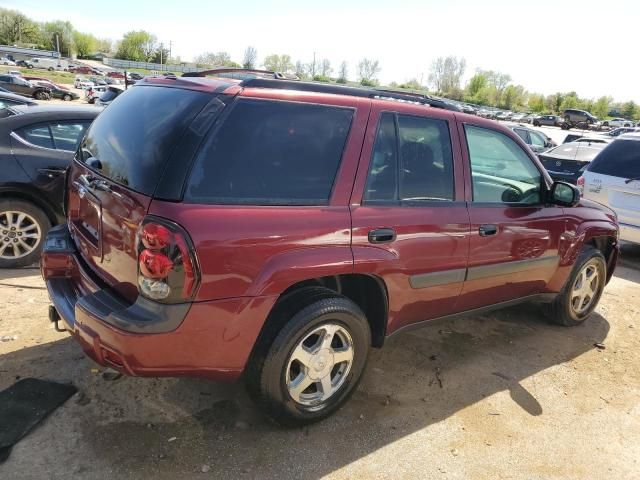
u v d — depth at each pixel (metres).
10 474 2.51
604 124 61.56
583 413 3.53
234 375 2.71
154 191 2.43
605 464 3.04
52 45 116.88
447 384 3.71
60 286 3.09
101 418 2.97
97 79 50.91
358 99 3.08
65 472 2.56
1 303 4.28
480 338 4.50
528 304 5.38
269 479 2.66
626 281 6.57
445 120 3.50
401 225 3.11
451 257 3.44
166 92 2.90
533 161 4.12
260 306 2.61
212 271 2.46
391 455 2.92
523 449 3.09
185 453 2.77
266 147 2.69
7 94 8.27
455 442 3.09
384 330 3.32
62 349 3.64
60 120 5.30
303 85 2.95
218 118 2.57
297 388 2.92
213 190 2.51
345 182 2.92
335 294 2.97
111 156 2.84
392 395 3.50
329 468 2.78
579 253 4.63
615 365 4.25
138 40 110.31
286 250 2.66
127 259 2.55
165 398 3.21
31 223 5.12
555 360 4.23
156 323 2.40
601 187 7.29
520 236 3.90
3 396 3.06
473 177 3.62
